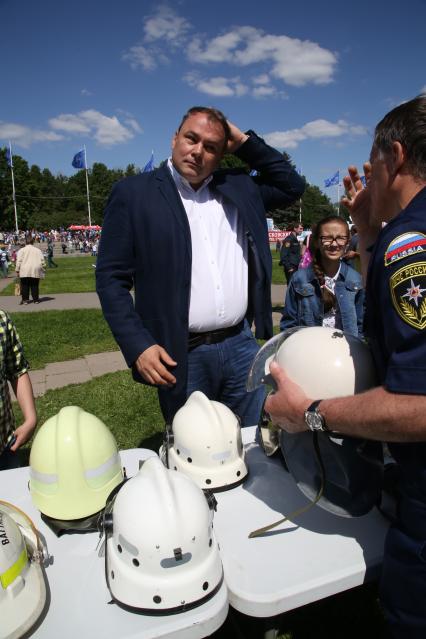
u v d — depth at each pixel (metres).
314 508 1.68
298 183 2.62
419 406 1.04
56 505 1.57
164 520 1.24
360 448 1.37
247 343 2.52
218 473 1.76
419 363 1.06
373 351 1.37
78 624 1.22
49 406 4.96
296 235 9.88
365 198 1.77
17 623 1.18
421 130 1.17
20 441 2.40
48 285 17.03
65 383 5.79
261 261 2.46
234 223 2.45
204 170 2.21
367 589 2.34
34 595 1.25
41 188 99.94
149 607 1.22
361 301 3.41
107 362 6.70
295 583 1.34
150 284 2.26
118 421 4.57
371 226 1.78
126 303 2.18
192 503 1.30
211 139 2.15
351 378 1.38
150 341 2.14
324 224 3.32
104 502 1.59
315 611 2.22
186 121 2.18
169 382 2.12
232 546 1.50
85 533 1.58
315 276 3.41
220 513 1.66
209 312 2.32
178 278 2.23
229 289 2.36
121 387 5.47
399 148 1.21
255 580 1.36
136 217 2.20
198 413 1.81
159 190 2.22
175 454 1.84
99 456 1.61
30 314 10.66
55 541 1.55
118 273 2.22
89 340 7.98
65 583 1.36
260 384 1.71
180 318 2.25
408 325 1.08
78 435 1.61
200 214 2.34
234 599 1.33
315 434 1.38
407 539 1.23
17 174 79.00
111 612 1.25
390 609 1.29
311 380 1.39
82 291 15.27
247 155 2.54
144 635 1.18
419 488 1.19
